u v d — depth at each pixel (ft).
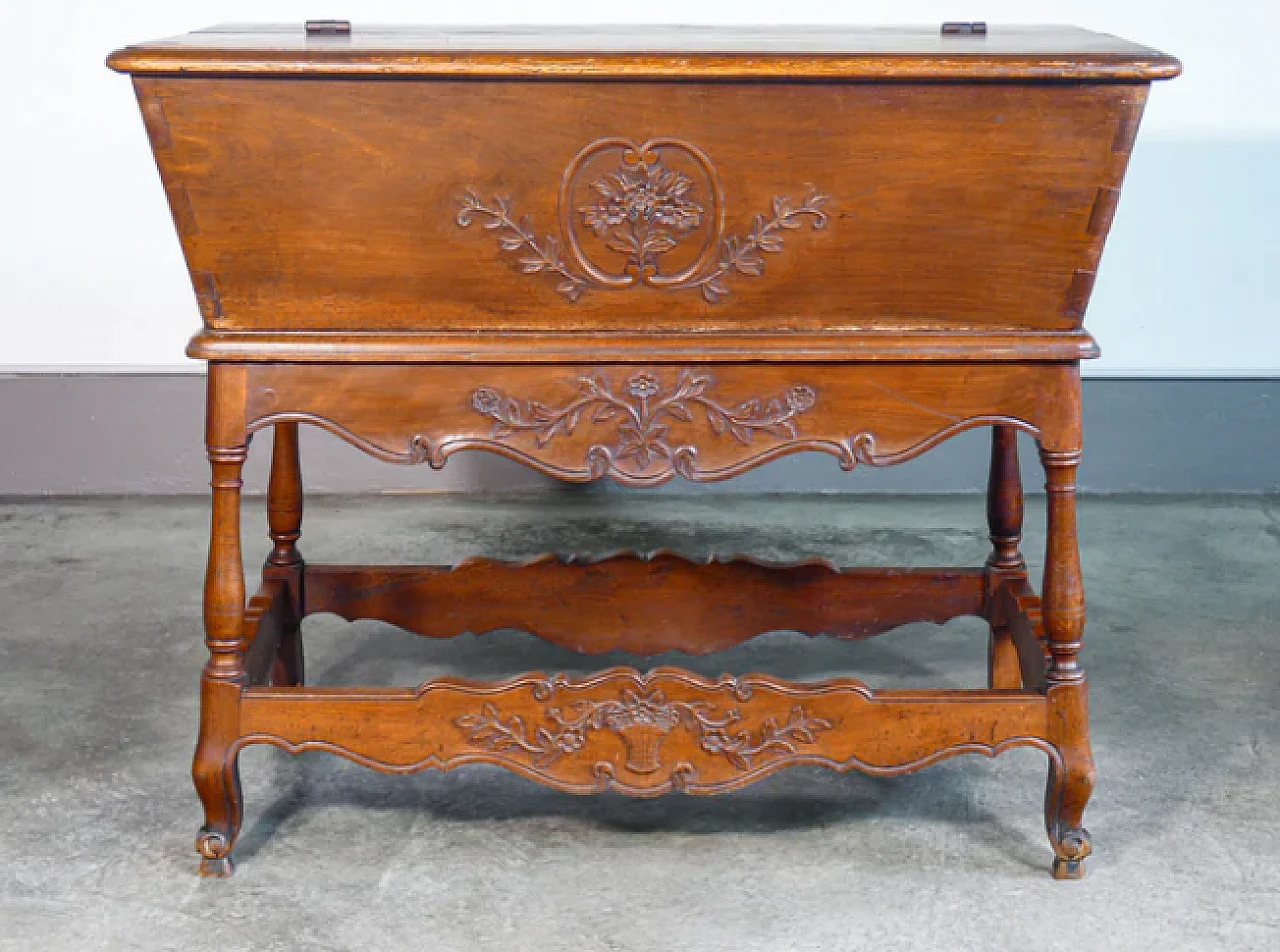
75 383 13.89
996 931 7.13
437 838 7.99
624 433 7.30
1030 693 7.56
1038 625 8.31
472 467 14.30
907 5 13.62
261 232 6.97
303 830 8.07
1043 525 13.35
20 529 13.19
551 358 7.13
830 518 13.61
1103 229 7.00
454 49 6.72
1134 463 14.21
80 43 13.48
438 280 7.08
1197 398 14.06
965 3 13.62
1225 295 14.08
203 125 6.75
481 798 8.43
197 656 10.46
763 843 7.95
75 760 8.86
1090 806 8.34
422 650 10.68
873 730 7.59
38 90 13.55
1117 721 9.43
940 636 10.96
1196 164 13.76
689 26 9.41
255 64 6.56
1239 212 13.87
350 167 6.84
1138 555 12.55
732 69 6.60
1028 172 6.89
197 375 13.96
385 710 7.54
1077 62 6.60
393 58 6.56
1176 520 13.47
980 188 6.93
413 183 6.89
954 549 12.69
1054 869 7.62
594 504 14.06
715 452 7.33
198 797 8.32
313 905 7.34
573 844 7.93
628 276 7.07
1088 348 7.22
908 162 6.88
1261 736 9.22
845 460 7.34
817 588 9.72
